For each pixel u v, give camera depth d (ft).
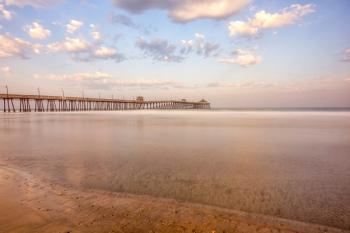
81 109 270.67
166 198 15.88
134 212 13.53
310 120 94.79
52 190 17.11
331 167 24.11
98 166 24.35
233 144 37.96
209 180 19.85
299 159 27.63
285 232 11.56
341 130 58.08
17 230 11.14
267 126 68.85
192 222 12.37
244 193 16.93
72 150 32.91
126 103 343.46
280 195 16.60
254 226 12.09
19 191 16.72
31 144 37.86
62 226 11.65
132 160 27.09
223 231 11.49
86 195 16.22
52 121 90.12
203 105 483.92
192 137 45.91
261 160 27.12
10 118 110.52
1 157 28.53
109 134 50.52
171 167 23.99
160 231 11.36
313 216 13.43
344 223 12.66
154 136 47.34
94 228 11.53
